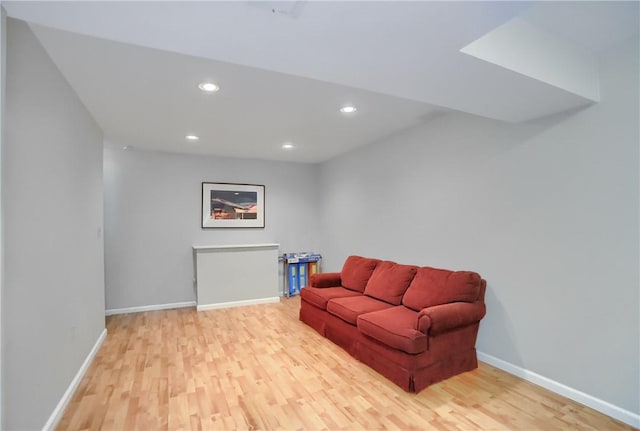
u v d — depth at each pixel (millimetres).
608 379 2121
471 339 2781
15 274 1565
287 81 2469
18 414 1589
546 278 2459
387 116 3307
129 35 1465
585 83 2113
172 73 2312
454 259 3209
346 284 4066
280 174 5691
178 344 3408
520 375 2631
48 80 2006
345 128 3715
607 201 2123
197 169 5105
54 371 2049
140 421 2088
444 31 1444
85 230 2828
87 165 2926
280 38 1495
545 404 2252
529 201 2572
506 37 1768
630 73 2027
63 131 2264
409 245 3768
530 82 1917
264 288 5172
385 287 3406
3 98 1270
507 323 2732
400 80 1923
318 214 5906
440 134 3354
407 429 1998
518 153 2650
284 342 3461
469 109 2363
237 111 3107
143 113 3115
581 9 1748
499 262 2793
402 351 2475
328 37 1493
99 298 3396
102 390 2469
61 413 2135
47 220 1952
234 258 4969
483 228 2930
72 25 1377
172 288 4922
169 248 4914
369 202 4484
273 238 5633
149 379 2643
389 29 1422
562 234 2363
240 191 5387
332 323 3443
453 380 2594
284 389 2484
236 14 1300
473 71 1802
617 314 2080
